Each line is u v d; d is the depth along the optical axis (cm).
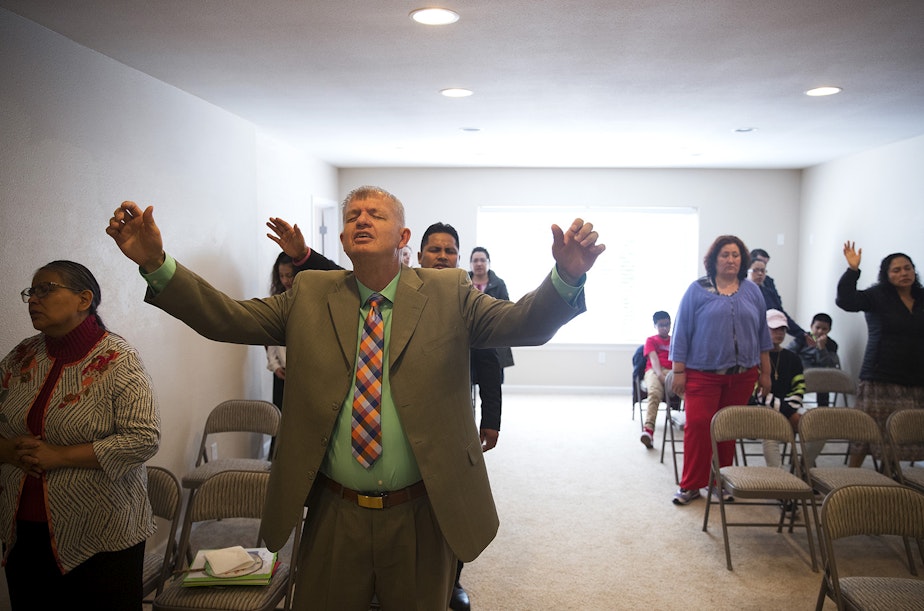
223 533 380
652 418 562
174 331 368
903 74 351
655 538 372
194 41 288
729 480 338
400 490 157
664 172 757
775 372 441
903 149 555
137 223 137
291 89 379
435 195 766
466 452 158
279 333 168
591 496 441
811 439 355
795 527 386
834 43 296
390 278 160
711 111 447
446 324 156
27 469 182
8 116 249
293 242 264
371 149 618
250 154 477
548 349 786
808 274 729
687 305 409
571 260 133
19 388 190
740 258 400
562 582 320
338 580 160
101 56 304
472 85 374
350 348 155
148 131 344
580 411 691
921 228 529
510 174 762
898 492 232
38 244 265
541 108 438
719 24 270
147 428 189
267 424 361
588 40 291
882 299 432
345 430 155
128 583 196
